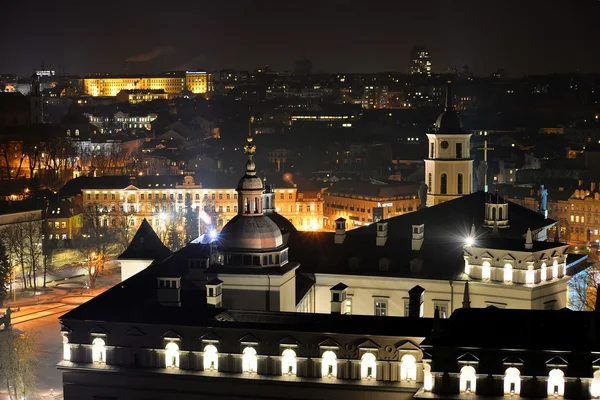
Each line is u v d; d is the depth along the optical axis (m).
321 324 187.75
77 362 195.75
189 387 190.62
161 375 191.25
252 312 196.50
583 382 168.25
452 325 177.38
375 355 181.75
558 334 172.50
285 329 186.25
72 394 195.75
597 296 181.25
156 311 196.38
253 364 188.00
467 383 173.00
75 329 196.00
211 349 189.75
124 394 193.50
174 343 191.62
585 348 168.88
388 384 180.50
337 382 182.62
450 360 172.88
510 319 176.75
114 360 194.38
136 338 193.25
